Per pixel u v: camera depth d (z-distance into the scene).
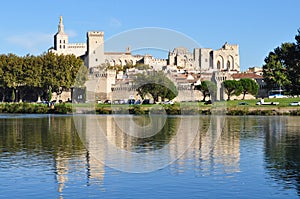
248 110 98.44
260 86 180.25
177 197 23.83
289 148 41.22
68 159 34.91
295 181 27.05
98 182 26.97
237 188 25.48
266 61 150.25
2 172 29.83
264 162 33.34
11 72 151.25
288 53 105.19
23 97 165.38
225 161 33.75
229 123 73.75
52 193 24.61
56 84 151.00
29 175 28.89
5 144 44.88
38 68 150.88
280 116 93.38
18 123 76.94
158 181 27.16
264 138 50.31
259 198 23.55
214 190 25.08
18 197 23.86
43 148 41.50
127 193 24.59
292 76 104.56
